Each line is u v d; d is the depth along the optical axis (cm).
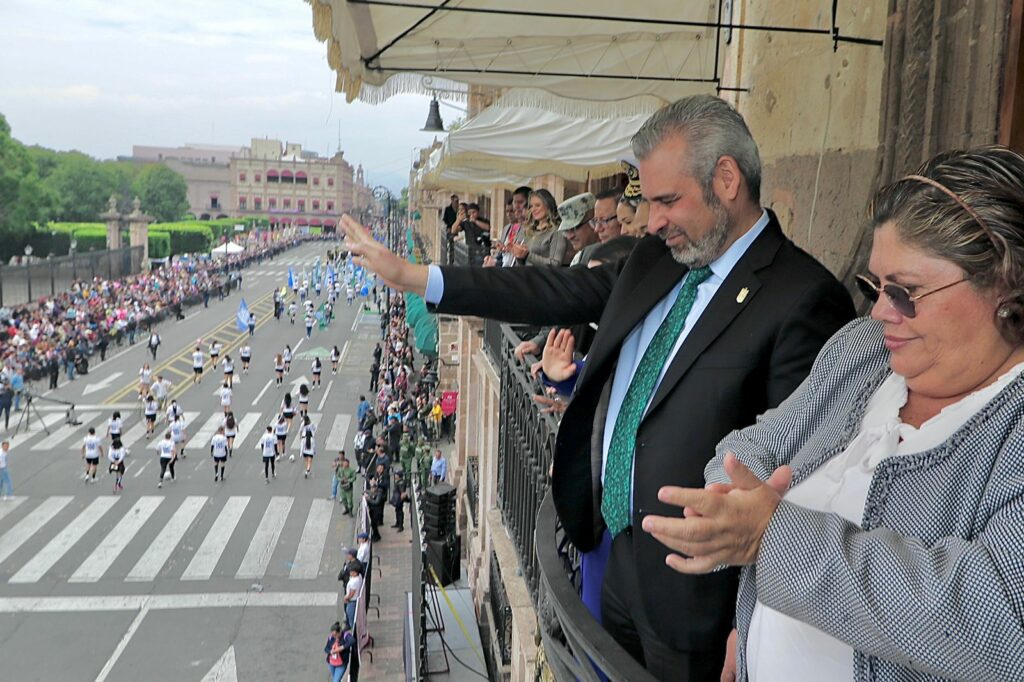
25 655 1662
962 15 266
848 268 317
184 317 6216
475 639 1342
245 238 11931
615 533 206
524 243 664
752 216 186
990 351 105
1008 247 99
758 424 151
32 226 7844
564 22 453
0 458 2566
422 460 2288
